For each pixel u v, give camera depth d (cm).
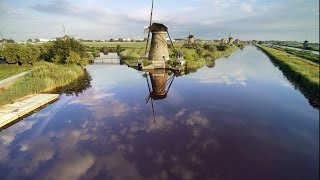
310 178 882
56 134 1459
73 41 4356
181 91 2412
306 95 2070
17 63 4272
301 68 2572
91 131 1490
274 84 2594
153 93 2388
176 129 1462
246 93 2223
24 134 1469
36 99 2122
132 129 1500
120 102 2123
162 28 4081
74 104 2092
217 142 1245
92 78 3312
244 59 5572
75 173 1034
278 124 1390
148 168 1049
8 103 1986
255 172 959
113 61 5259
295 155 1041
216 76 3225
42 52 4422
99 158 1159
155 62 3938
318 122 1398
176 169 1028
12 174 1045
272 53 5491
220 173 976
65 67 3441
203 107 1866
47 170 1069
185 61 4022
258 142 1189
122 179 977
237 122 1487
